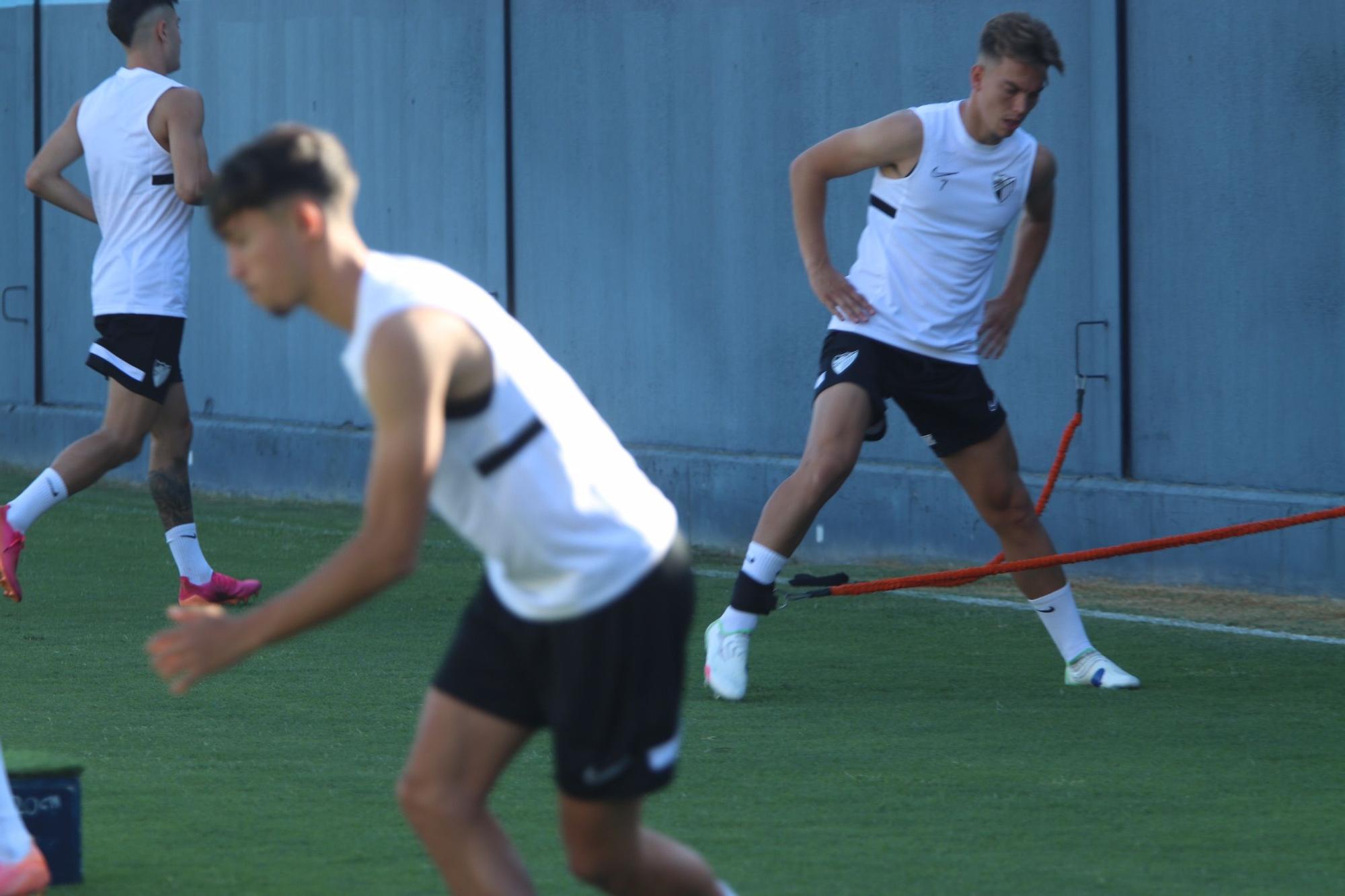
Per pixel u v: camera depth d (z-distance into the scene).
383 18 47.38
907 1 36.66
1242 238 32.72
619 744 11.01
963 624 29.80
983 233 23.14
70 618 29.23
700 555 39.62
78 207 30.14
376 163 48.03
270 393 50.69
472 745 11.21
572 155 43.25
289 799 17.80
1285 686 24.34
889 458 38.19
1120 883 15.11
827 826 16.95
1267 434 32.59
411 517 10.01
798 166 23.27
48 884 14.12
